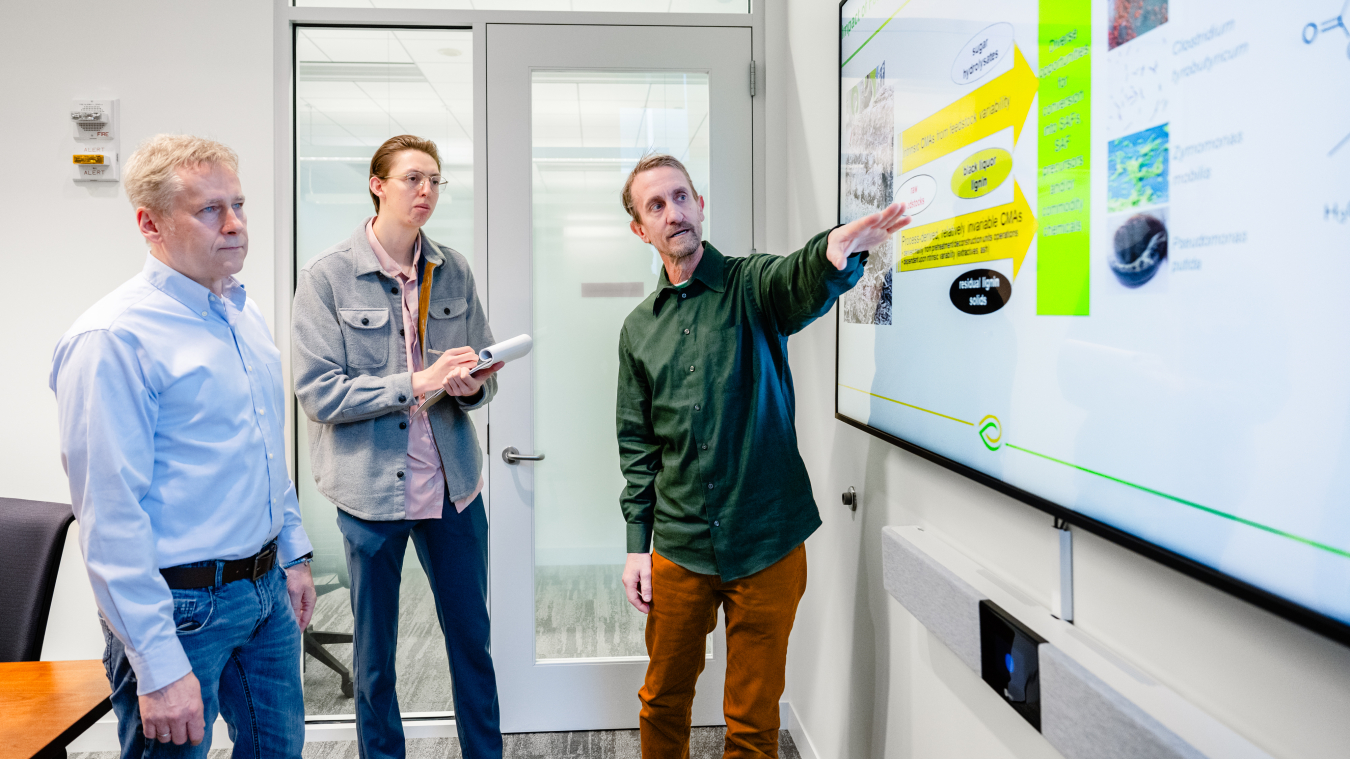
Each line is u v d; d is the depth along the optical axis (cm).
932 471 118
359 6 221
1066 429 78
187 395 116
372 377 170
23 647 144
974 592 92
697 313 145
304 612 149
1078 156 75
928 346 113
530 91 224
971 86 98
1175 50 61
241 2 215
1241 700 59
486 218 224
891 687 140
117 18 212
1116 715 64
